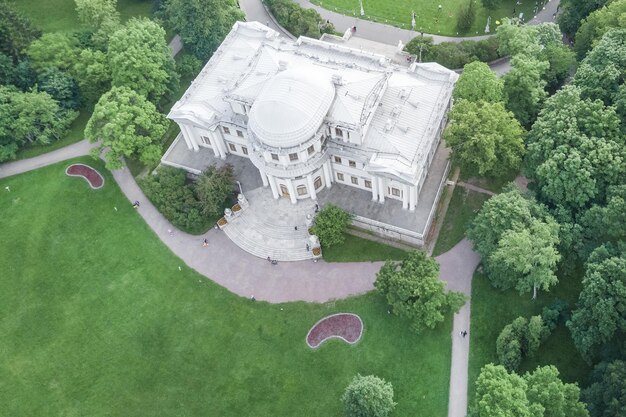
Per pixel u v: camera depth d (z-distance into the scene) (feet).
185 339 376.89
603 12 425.28
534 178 377.71
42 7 555.28
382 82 388.78
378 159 373.20
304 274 393.09
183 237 417.69
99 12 494.18
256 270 398.83
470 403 334.85
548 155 360.89
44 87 469.57
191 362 368.07
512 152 377.09
